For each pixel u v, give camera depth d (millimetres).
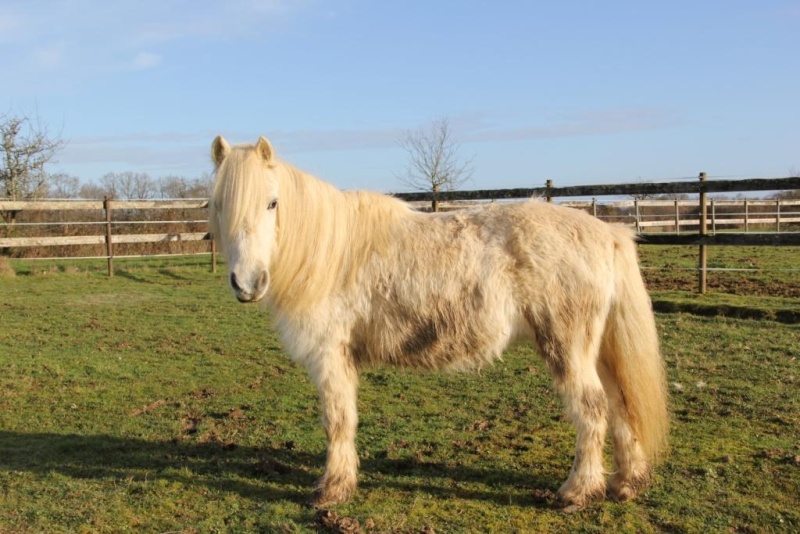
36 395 5895
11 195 22031
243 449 4602
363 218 3775
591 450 3596
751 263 15117
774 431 4625
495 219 3789
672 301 9242
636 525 3385
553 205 3904
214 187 3561
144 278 14547
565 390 3596
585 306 3562
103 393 5977
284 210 3586
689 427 4738
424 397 5711
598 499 3607
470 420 5098
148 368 6852
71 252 18031
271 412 5414
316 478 4078
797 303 8758
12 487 3957
